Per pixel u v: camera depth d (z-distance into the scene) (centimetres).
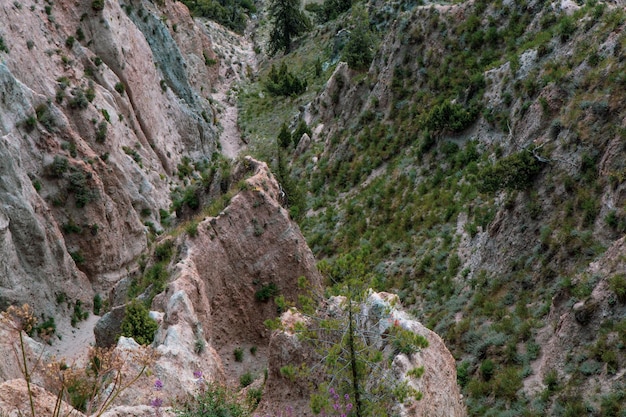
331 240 4675
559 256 3145
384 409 1432
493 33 4947
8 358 1966
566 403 2512
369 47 6600
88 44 6225
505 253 3425
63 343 4181
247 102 8762
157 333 2255
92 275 4838
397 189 4659
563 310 2870
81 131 5366
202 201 3981
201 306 2684
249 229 3188
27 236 4184
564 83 3775
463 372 2964
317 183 5525
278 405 1831
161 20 7950
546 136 3628
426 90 5206
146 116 6569
